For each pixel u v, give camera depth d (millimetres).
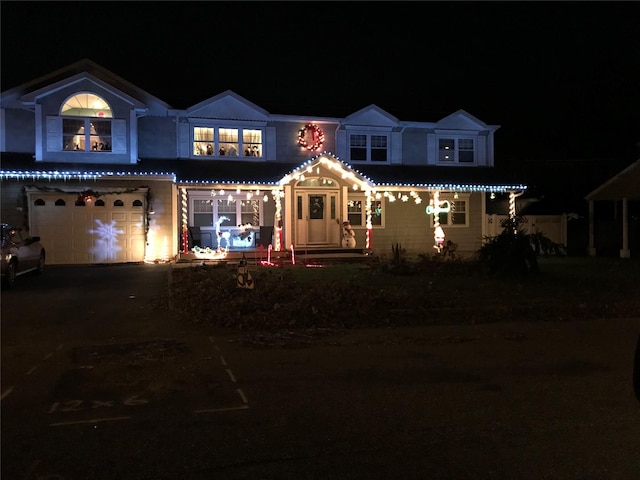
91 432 5270
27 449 4895
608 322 10555
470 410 5887
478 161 25766
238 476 4418
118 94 20422
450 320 10641
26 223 19406
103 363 7652
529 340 9141
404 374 7215
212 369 7410
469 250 25375
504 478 4406
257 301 11188
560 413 5805
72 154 20188
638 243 25719
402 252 19203
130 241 20281
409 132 24844
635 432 5312
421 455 4805
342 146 23922
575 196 30625
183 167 21438
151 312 11203
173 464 4617
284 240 22016
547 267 19438
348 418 5652
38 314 10977
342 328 9953
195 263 19797
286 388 6621
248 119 22625
